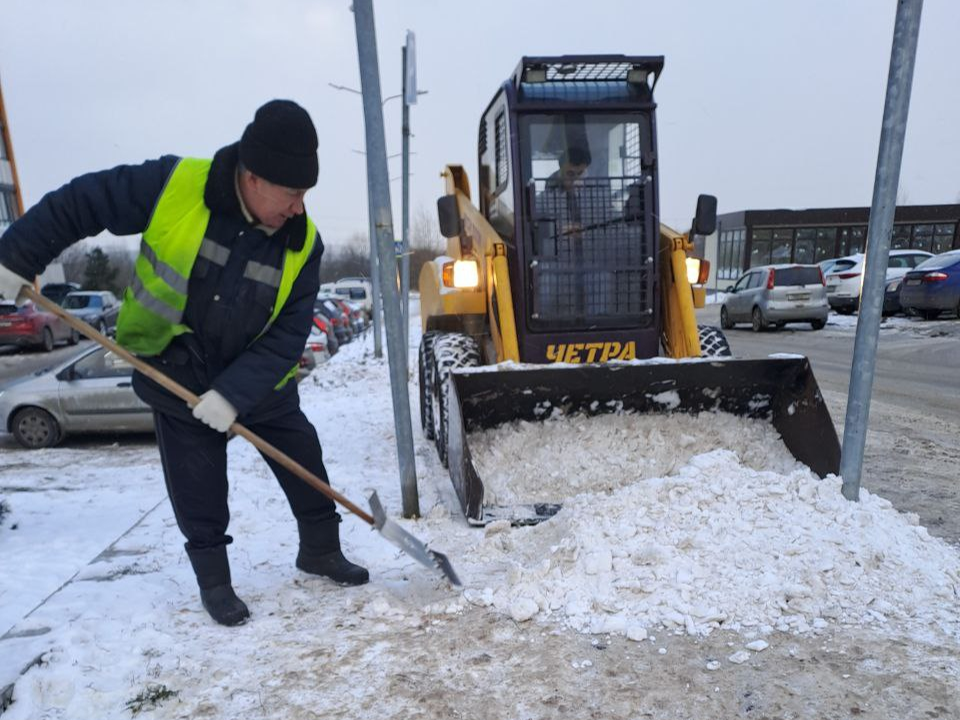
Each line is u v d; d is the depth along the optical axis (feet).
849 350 40.40
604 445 13.71
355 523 13.23
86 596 10.25
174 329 8.66
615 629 8.60
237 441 21.34
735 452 12.44
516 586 9.55
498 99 17.19
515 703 7.31
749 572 9.30
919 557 9.62
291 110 7.78
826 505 10.36
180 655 8.39
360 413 25.45
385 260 12.74
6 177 102.78
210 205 8.17
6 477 19.49
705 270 16.79
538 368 13.05
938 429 20.56
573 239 15.71
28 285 8.14
